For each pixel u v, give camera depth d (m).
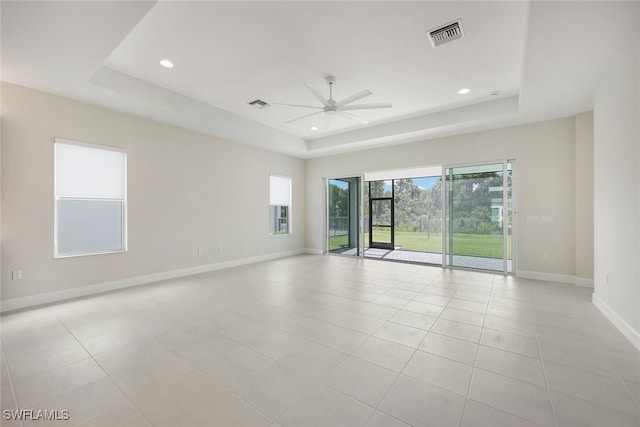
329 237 7.96
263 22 2.72
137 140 4.57
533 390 1.87
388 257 7.48
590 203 4.30
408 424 1.57
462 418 1.62
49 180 3.69
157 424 1.58
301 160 8.16
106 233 4.31
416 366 2.17
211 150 5.76
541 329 2.82
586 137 4.33
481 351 2.39
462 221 5.76
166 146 4.98
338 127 6.15
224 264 5.99
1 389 1.88
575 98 3.85
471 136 5.52
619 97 2.77
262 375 2.06
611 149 2.97
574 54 2.80
